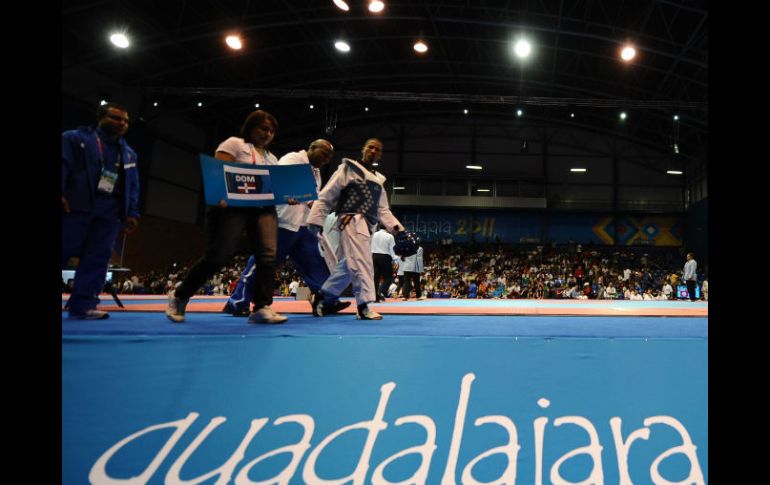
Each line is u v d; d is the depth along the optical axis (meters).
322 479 1.53
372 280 3.19
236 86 19.80
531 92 21.95
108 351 1.74
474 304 6.93
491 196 26.19
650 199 25.58
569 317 3.63
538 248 25.95
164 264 20.33
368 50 18.59
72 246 2.67
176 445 1.58
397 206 26.77
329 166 26.75
